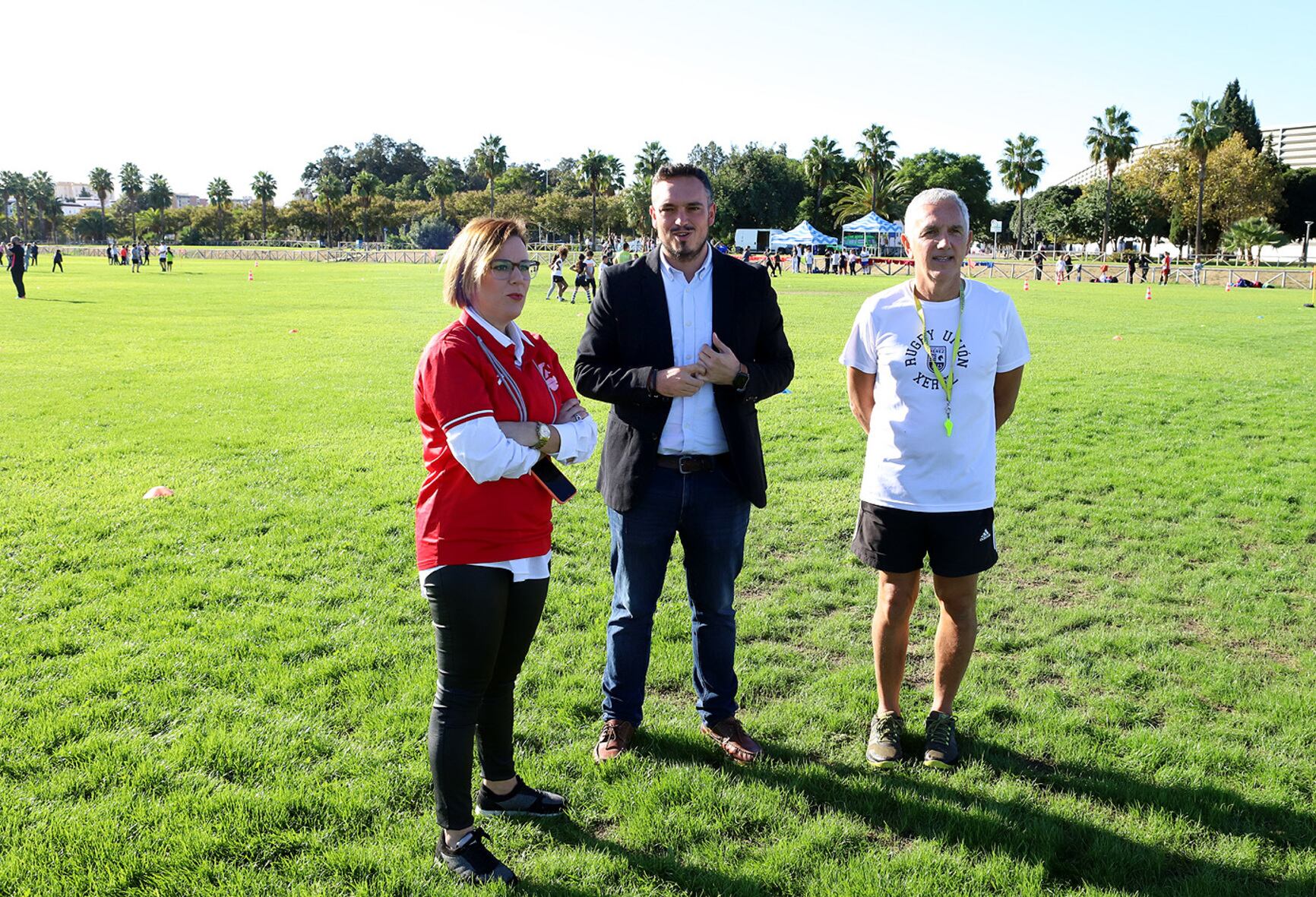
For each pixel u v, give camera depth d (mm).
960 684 4344
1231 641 4812
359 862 2992
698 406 3590
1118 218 82625
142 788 3381
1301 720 3957
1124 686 4328
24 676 4223
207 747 3621
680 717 4051
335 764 3549
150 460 8289
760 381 3510
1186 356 16156
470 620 2912
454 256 2967
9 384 12297
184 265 68750
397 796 3381
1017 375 3779
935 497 3605
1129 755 3703
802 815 3350
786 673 4457
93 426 9703
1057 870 3062
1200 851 3119
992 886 2951
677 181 3471
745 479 3604
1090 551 6180
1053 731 3902
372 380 13047
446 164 105188
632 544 3686
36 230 145500
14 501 6945
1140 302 32750
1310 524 6652
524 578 2990
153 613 4953
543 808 3334
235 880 2902
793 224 94938
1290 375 13766
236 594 5258
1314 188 83812
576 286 30406
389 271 57938
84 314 23750
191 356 15484
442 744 2939
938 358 3594
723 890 2912
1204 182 70375
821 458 8648
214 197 121375
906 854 3111
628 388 3475
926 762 3684
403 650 4566
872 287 41281
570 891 2916
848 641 4832
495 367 2928
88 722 3824
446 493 2914
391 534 6379
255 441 9094
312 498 7152
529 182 122562
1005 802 3395
